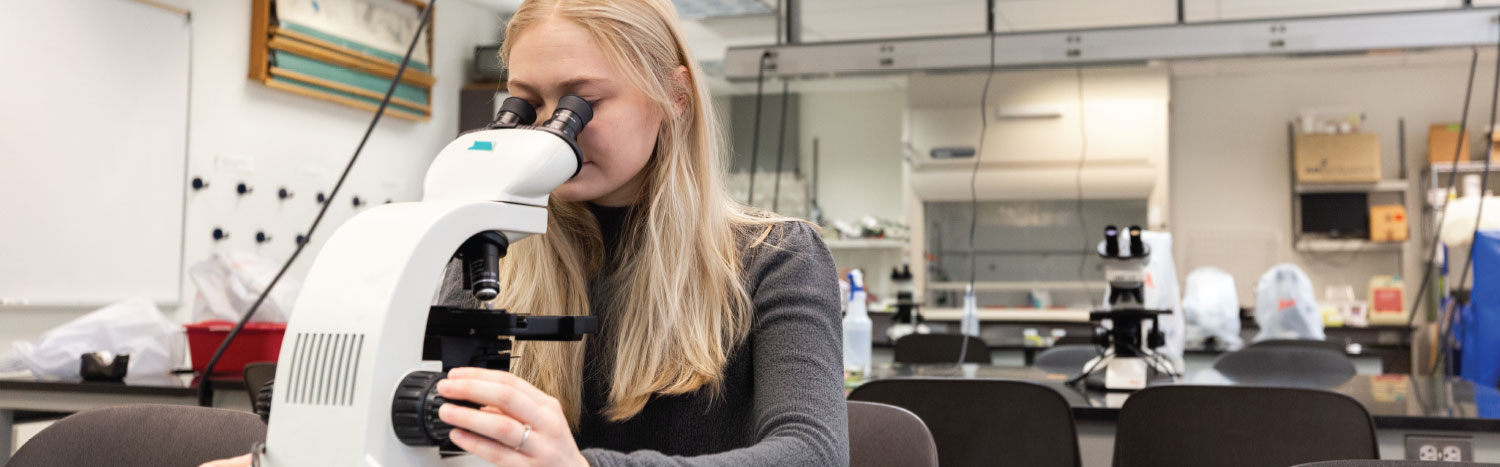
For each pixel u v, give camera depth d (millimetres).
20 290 4250
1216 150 8016
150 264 4785
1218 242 7977
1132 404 2195
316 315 611
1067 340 5969
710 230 948
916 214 7520
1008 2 4945
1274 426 2102
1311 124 7566
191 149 4957
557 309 977
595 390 980
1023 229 7449
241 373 3035
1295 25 4332
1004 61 4605
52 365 2961
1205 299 5039
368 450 584
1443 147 7422
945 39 4672
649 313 937
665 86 902
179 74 4895
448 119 6531
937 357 4734
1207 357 5000
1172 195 8086
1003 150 7367
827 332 914
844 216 8617
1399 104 7734
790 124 8742
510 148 702
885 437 1438
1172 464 2168
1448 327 4895
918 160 7504
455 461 653
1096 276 7305
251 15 5242
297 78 5355
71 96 4438
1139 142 7164
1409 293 7680
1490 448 2207
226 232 5141
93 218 4531
